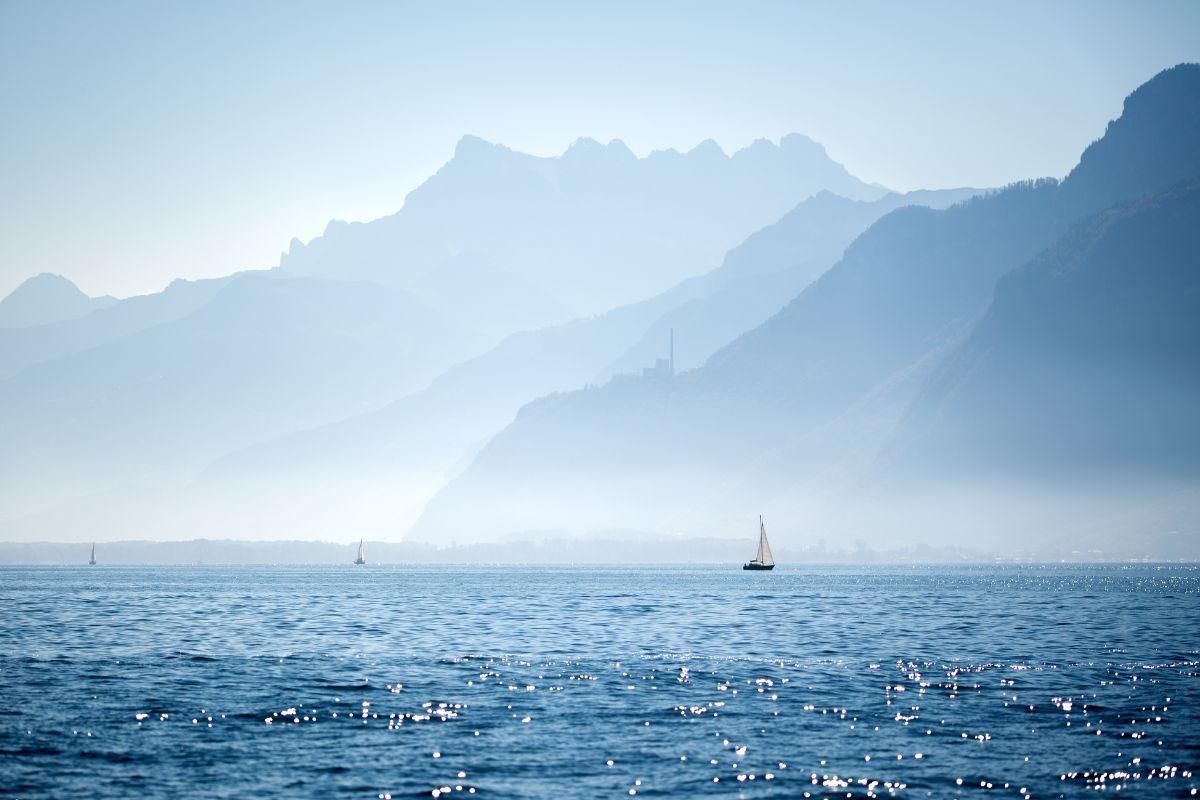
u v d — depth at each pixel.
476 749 88.12
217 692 112.19
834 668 129.88
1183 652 146.75
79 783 78.94
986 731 94.50
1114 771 82.12
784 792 77.12
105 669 128.75
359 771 81.94
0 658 138.62
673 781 79.50
